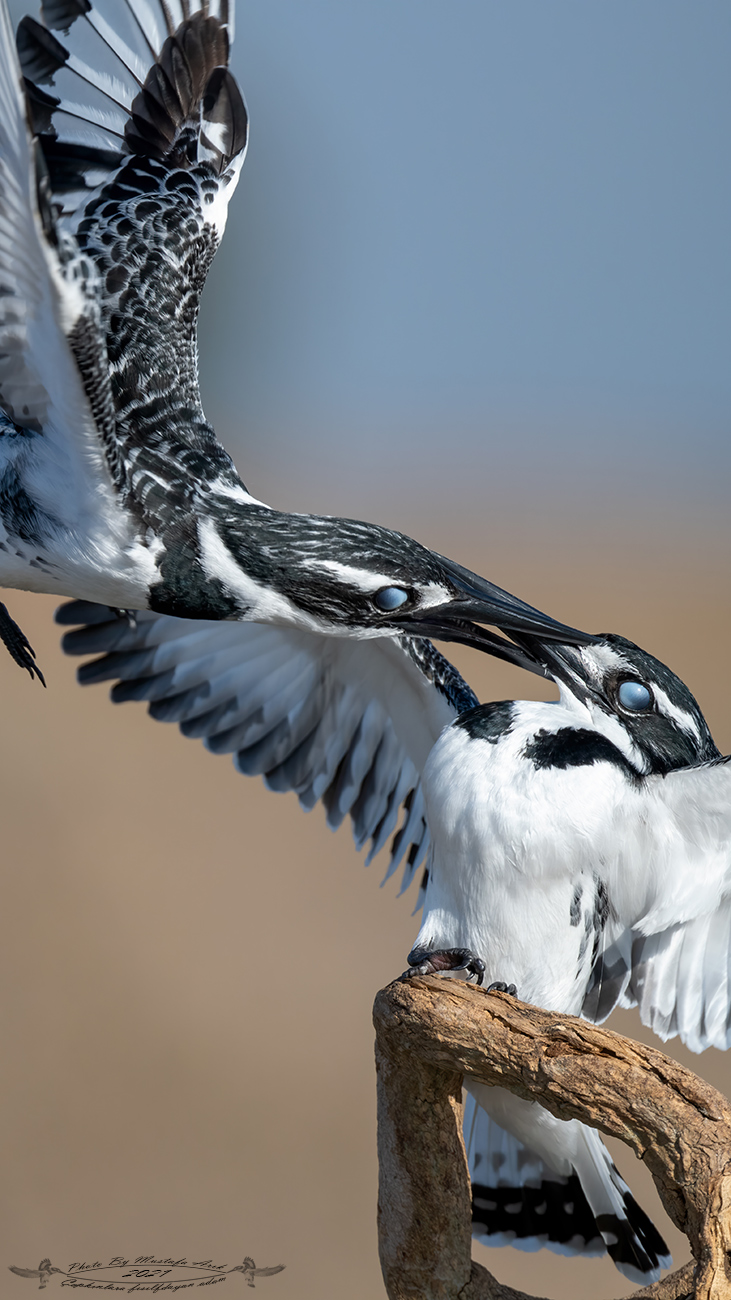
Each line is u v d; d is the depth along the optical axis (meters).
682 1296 5.86
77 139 9.75
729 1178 5.10
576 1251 8.40
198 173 10.00
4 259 7.35
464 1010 5.81
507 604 8.64
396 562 8.51
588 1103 5.47
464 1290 6.17
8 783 26.95
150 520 8.42
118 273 9.27
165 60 10.04
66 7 9.70
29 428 8.31
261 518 8.52
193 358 9.23
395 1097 6.12
